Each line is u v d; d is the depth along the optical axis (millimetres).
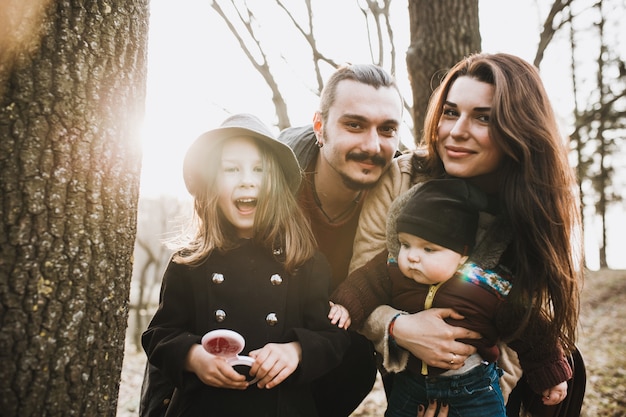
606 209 18812
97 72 1545
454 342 1865
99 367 1589
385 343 1990
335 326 1959
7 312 1415
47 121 1463
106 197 1578
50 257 1465
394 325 1977
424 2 4113
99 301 1573
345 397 2436
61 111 1477
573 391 2275
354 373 2400
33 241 1444
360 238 2260
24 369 1428
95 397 1578
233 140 1975
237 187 1931
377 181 2289
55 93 1472
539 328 1961
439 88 2121
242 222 1958
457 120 1949
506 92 1877
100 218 1562
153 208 15672
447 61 4027
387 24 5449
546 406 2273
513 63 1961
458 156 1946
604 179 17328
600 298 13891
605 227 19375
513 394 2320
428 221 1875
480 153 1920
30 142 1444
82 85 1513
